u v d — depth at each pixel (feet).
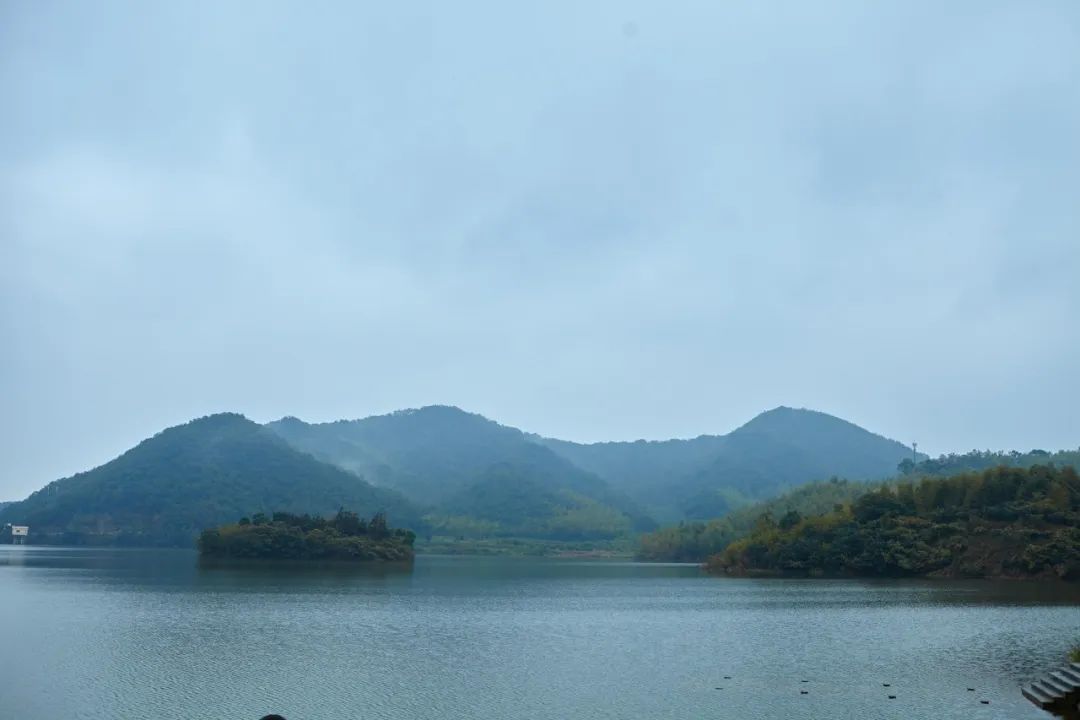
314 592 432.25
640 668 200.64
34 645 229.04
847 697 165.07
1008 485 591.37
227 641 239.71
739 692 170.50
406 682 180.86
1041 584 500.74
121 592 412.57
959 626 285.02
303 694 167.32
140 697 163.32
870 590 466.70
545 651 229.25
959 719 145.59
